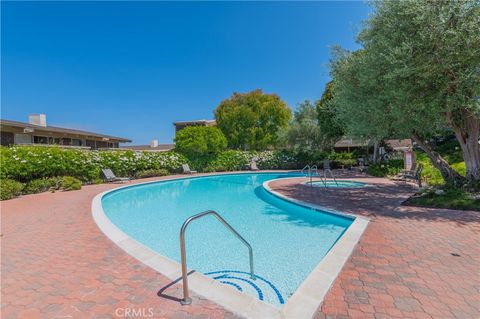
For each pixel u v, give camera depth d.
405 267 3.51
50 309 2.67
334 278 3.20
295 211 8.41
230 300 2.75
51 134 23.02
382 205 7.53
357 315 2.50
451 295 2.83
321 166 22.75
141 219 7.87
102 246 4.49
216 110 36.38
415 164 12.38
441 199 7.40
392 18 7.23
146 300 2.79
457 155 14.73
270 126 33.91
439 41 6.50
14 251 4.30
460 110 7.83
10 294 2.97
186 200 10.85
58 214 7.04
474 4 6.22
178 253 5.18
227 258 4.83
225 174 19.83
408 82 7.05
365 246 4.29
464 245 4.29
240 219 7.51
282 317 2.46
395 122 8.16
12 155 11.29
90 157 14.65
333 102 12.49
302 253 5.02
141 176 17.27
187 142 20.83
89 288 3.07
